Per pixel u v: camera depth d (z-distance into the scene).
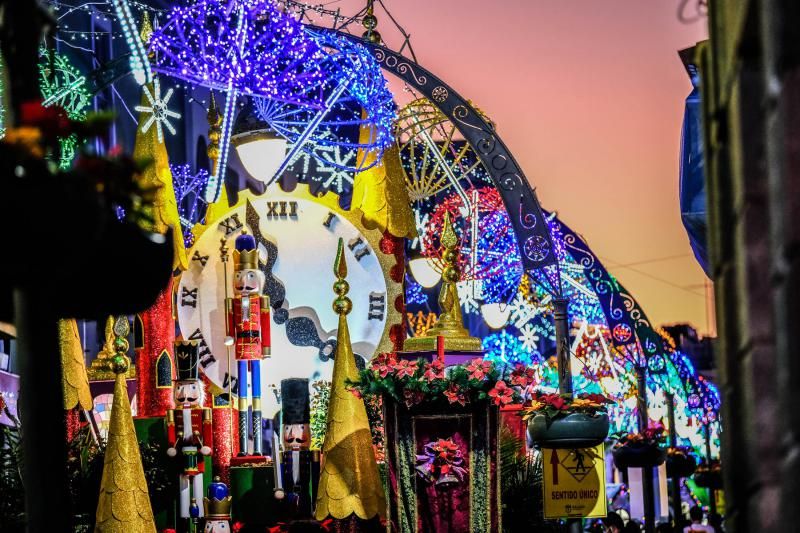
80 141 6.88
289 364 19.83
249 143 20.12
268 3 16.30
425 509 15.51
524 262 18.64
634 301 27.47
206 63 15.79
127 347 16.67
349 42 17.69
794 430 5.20
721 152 6.99
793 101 5.19
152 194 6.82
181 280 19.59
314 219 20.05
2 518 15.69
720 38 7.00
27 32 7.31
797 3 5.19
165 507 17.89
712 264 7.35
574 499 16.33
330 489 16.92
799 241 5.16
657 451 23.47
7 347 20.89
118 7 13.24
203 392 18.66
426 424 15.63
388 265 20.08
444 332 18.97
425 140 22.28
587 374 28.89
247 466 17.83
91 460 17.55
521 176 18.80
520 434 19.83
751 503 6.37
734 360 6.76
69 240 6.32
